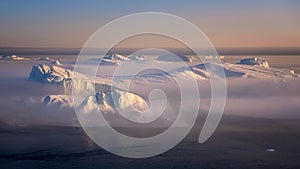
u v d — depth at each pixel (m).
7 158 52.81
